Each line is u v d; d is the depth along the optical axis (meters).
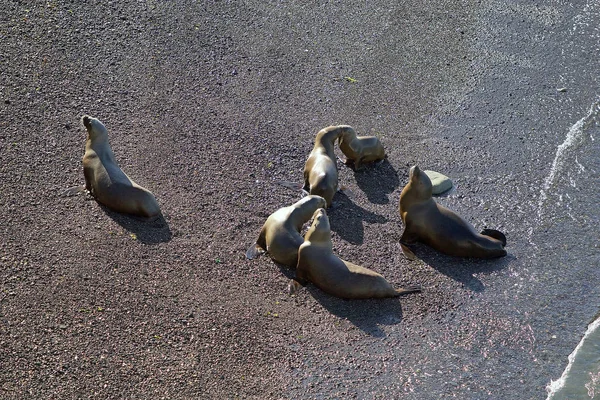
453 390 9.06
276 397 8.60
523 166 13.91
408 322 10.01
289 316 9.79
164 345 8.91
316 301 10.12
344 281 10.08
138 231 10.72
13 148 11.98
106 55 14.91
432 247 11.53
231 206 11.77
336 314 9.95
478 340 9.88
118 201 10.84
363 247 11.30
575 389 9.25
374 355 9.39
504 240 11.55
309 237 10.20
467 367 9.42
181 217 11.25
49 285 9.35
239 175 12.56
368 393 8.85
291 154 13.36
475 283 10.91
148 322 9.18
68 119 13.02
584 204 12.96
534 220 12.48
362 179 13.09
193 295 9.78
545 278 11.15
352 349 9.43
